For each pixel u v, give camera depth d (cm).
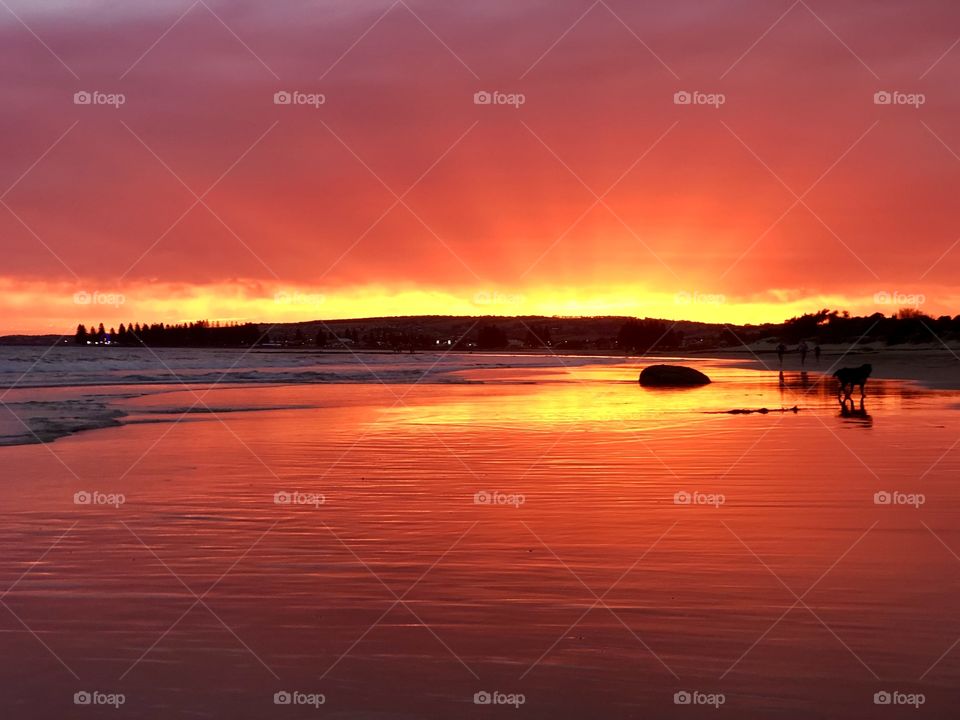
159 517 998
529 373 5659
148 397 3181
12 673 542
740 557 805
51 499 1110
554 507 1049
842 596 682
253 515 1011
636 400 3005
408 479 1268
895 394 3222
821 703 493
